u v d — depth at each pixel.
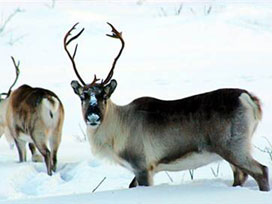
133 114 14.13
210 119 13.30
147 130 13.93
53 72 28.31
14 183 15.84
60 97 24.59
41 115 17.70
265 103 22.34
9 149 20.33
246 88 24.44
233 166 13.78
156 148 13.90
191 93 24.36
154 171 14.18
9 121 18.58
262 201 11.64
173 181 15.12
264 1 39.69
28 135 18.03
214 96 13.45
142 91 24.86
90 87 14.04
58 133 17.95
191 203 11.66
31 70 28.72
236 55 30.28
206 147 13.48
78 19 36.44
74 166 17.41
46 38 33.00
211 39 32.81
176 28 34.38
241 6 38.44
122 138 14.12
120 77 27.28
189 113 13.58
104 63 29.64
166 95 24.20
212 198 11.95
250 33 33.34
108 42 32.78
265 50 31.12
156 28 34.66
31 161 18.61
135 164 14.08
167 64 29.16
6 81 26.83
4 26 33.88
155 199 12.03
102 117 13.91
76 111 23.00
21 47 31.94
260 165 13.05
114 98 23.86
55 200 12.23
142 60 30.11
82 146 19.64
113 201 11.98
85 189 15.09
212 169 15.55
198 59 29.83
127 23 35.84
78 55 31.06
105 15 37.97
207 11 38.09
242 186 13.70
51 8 39.22
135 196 12.33
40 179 15.91
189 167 13.96
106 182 15.55
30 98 18.02
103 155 14.48
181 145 13.69
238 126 13.07
